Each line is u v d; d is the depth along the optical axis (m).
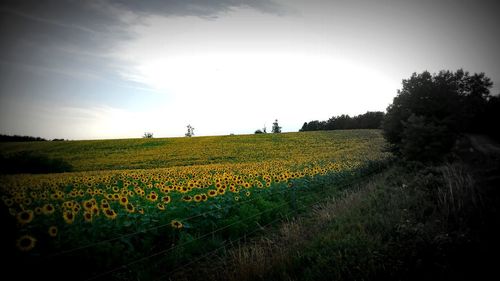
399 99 20.19
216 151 43.03
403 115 19.75
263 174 15.12
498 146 15.65
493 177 7.60
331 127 116.69
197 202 7.79
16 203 7.97
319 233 6.55
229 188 9.80
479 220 5.98
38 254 4.59
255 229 8.09
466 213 6.34
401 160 18.56
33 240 4.55
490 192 7.02
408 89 19.91
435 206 6.98
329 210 8.52
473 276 4.35
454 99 18.27
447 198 7.29
